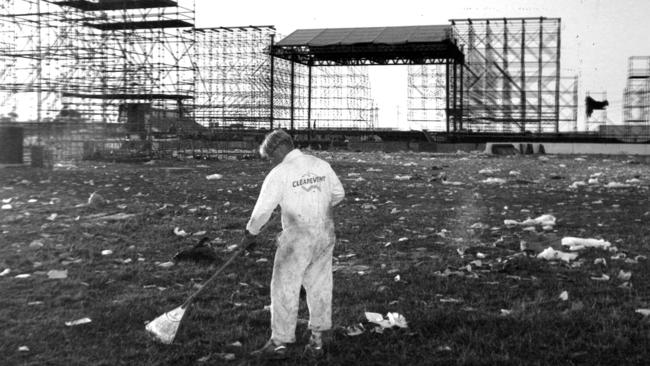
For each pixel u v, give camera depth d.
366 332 5.61
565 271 7.80
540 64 59.03
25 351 5.17
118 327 5.79
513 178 23.23
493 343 5.28
